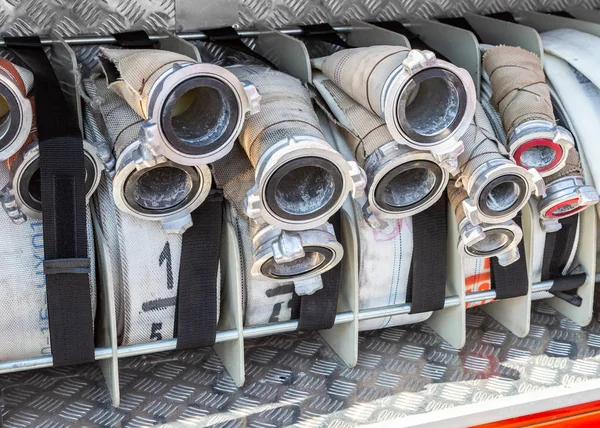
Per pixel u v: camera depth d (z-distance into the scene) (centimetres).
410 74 206
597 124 266
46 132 212
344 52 254
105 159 219
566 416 256
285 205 211
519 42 293
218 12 301
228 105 198
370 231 250
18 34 276
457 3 333
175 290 237
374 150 227
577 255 288
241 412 243
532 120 245
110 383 241
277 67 290
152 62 206
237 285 239
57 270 215
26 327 229
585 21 314
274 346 278
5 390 248
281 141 202
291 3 309
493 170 224
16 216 218
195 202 222
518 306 281
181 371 262
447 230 264
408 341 283
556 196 255
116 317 240
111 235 231
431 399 251
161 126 193
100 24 285
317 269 231
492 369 267
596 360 273
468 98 214
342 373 264
